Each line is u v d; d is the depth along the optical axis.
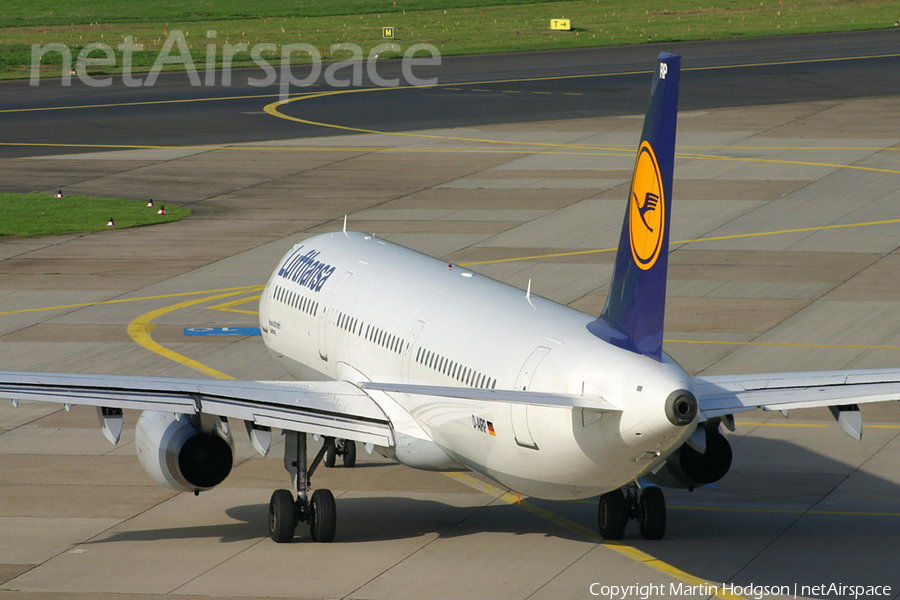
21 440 109.19
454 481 97.88
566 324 77.69
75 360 135.00
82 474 99.81
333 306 101.81
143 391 76.19
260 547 82.19
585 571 76.00
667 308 151.12
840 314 146.50
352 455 101.81
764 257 176.38
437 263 100.75
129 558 80.06
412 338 87.81
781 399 73.88
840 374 77.31
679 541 81.62
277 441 109.69
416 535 84.25
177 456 79.69
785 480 95.44
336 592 73.06
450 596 72.06
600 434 67.31
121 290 168.00
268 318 115.44
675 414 64.00
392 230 198.00
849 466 98.56
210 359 135.62
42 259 186.38
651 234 68.50
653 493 80.88
